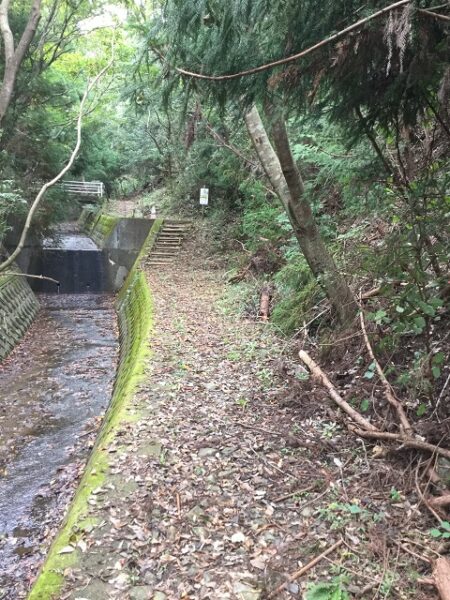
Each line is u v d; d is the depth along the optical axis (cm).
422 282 388
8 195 1034
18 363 1054
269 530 331
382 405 458
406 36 246
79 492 402
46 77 1501
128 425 496
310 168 845
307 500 363
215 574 294
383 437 411
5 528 492
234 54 310
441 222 362
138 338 904
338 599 262
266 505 359
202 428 487
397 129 375
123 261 2023
